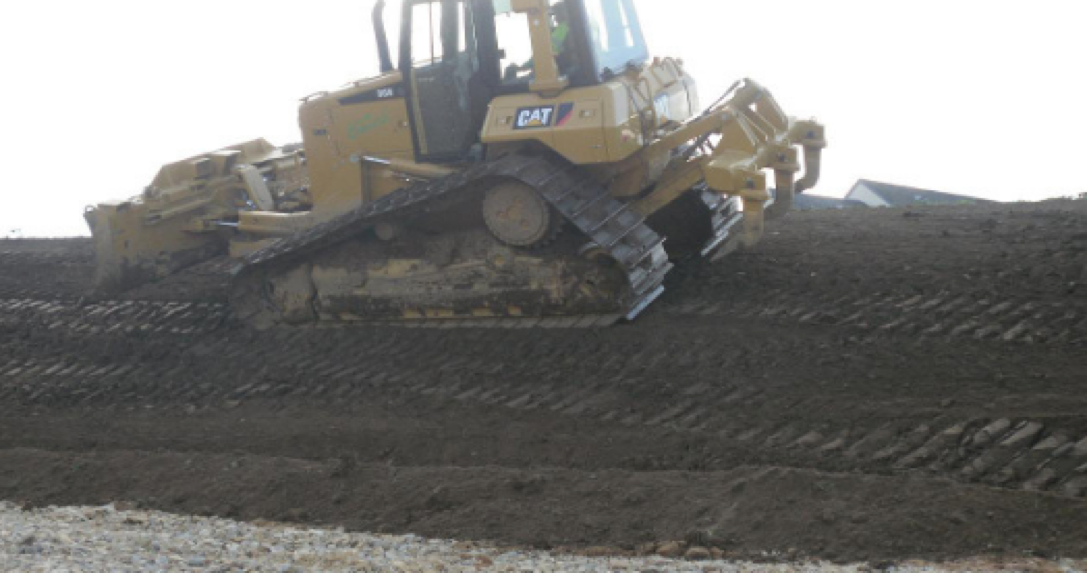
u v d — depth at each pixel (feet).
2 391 38.24
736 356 33.32
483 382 34.32
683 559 22.88
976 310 34.32
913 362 31.37
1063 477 24.81
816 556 22.70
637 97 36.91
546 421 31.14
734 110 35.78
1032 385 29.09
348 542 24.16
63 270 54.13
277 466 29.48
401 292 39.68
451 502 26.68
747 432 28.99
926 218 45.98
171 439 33.09
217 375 38.01
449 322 39.63
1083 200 48.75
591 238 34.91
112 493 29.50
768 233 45.50
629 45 39.14
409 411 33.06
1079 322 32.55
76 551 21.21
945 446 26.66
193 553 22.06
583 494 26.23
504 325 38.40
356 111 40.40
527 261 37.27
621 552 23.67
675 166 37.52
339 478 28.40
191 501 28.53
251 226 43.27
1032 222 43.19
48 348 42.32
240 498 28.32
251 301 42.50
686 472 26.63
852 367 31.55
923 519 23.20
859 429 28.17
